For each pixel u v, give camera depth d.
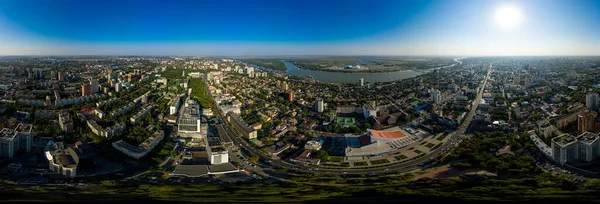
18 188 189.88
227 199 174.88
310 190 195.00
